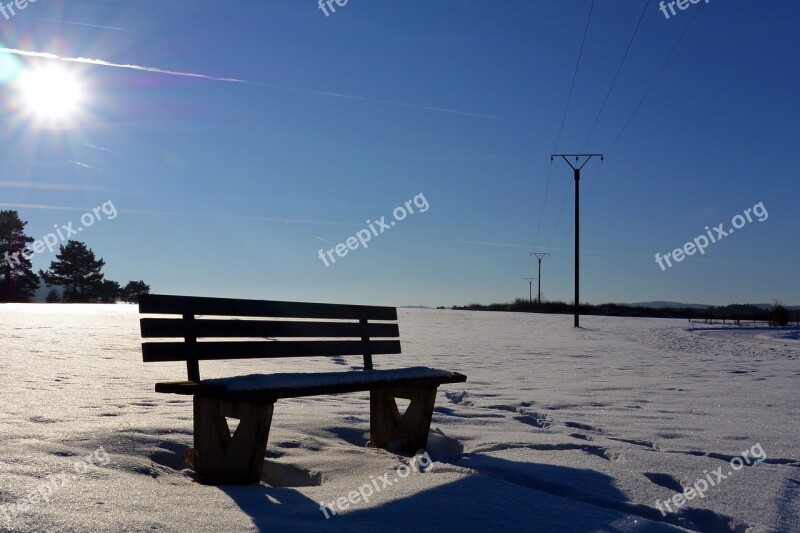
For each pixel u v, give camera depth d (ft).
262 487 12.45
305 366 38.01
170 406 20.48
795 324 129.70
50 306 128.98
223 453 13.25
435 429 19.25
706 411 25.13
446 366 40.98
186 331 13.76
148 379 27.96
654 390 31.68
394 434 17.52
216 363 37.78
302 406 22.06
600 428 20.53
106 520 9.42
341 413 20.77
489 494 11.87
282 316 16.22
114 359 36.24
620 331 97.35
